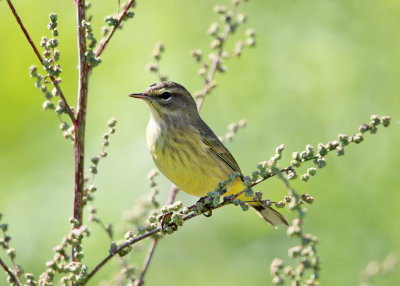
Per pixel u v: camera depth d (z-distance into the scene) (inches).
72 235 253.1
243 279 506.3
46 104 285.6
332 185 528.4
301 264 226.7
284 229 520.7
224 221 539.5
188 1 607.5
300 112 566.6
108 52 587.2
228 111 568.4
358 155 546.6
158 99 421.4
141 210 344.2
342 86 577.6
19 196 529.0
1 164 540.4
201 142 419.2
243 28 598.2
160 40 590.6
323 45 597.3
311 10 612.4
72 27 569.9
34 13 573.3
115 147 557.9
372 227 506.9
